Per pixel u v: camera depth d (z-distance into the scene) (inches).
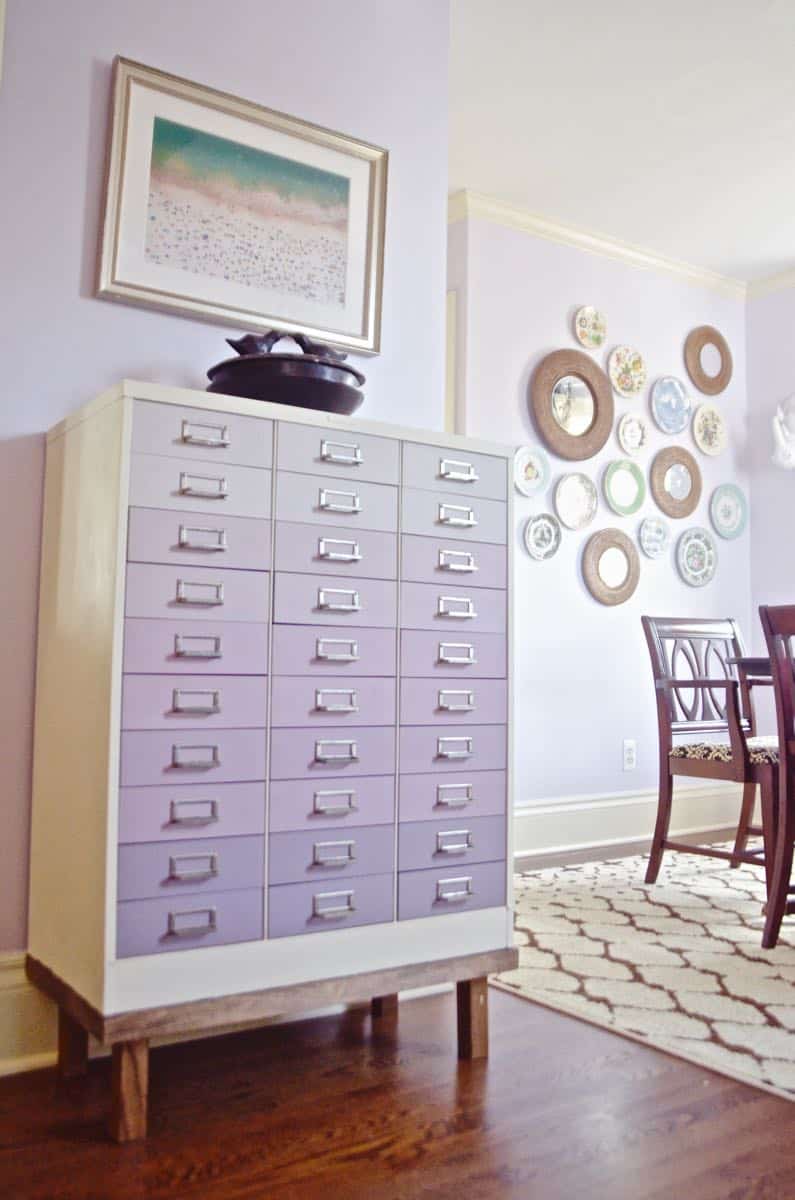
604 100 132.3
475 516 80.8
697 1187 56.7
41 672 76.4
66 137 81.3
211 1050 77.9
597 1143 61.9
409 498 77.1
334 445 73.5
